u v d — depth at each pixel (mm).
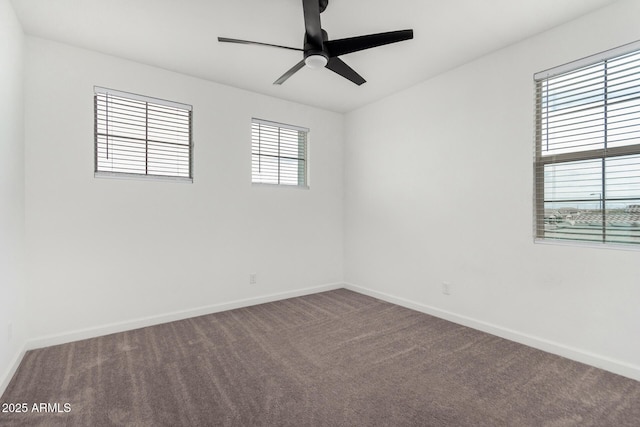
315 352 2408
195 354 2371
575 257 2258
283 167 3939
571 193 2312
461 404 1759
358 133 4199
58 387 1919
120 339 2645
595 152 2188
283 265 3891
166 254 3061
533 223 2486
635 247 2018
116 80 2793
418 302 3412
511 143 2605
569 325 2289
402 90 3566
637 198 2014
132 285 2881
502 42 2561
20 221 2299
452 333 2775
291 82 3342
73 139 2609
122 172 2867
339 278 4434
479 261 2846
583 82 2244
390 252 3752
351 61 2881
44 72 2490
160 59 2846
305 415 1664
